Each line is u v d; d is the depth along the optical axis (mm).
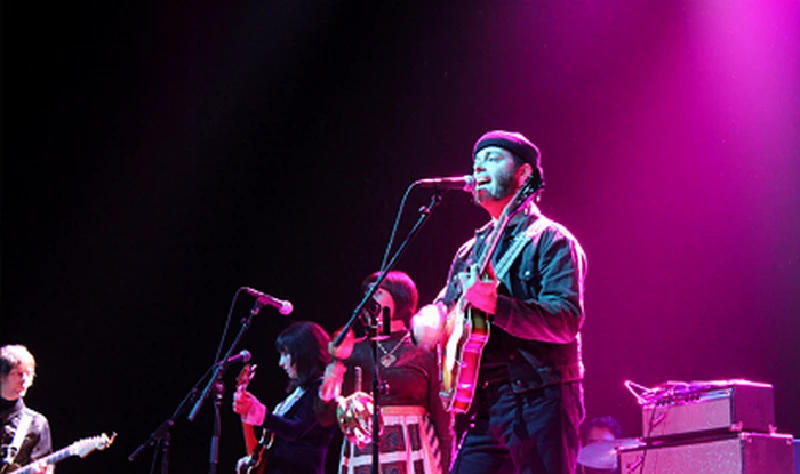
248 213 7570
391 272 4414
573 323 2889
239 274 7488
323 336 4922
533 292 3033
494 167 3262
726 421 3430
